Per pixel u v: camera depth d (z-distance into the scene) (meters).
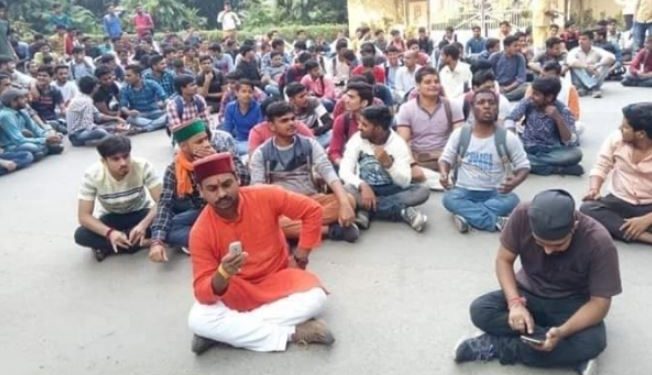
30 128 7.84
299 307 3.10
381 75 8.52
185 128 4.05
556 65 6.70
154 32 24.91
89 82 8.63
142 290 3.87
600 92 10.06
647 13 12.62
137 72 9.25
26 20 23.50
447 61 7.88
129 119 9.12
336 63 10.86
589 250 2.62
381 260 4.09
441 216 4.84
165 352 3.15
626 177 4.14
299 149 4.41
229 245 2.94
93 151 8.12
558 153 5.58
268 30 22.98
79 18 24.88
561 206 2.53
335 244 4.39
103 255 4.39
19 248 4.69
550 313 2.83
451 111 5.60
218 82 10.15
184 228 4.25
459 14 19.11
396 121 5.78
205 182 2.88
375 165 4.67
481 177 4.50
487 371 2.84
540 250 2.75
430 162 5.61
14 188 6.42
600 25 14.66
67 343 3.30
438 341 3.10
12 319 3.59
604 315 2.63
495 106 4.41
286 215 3.20
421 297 3.56
